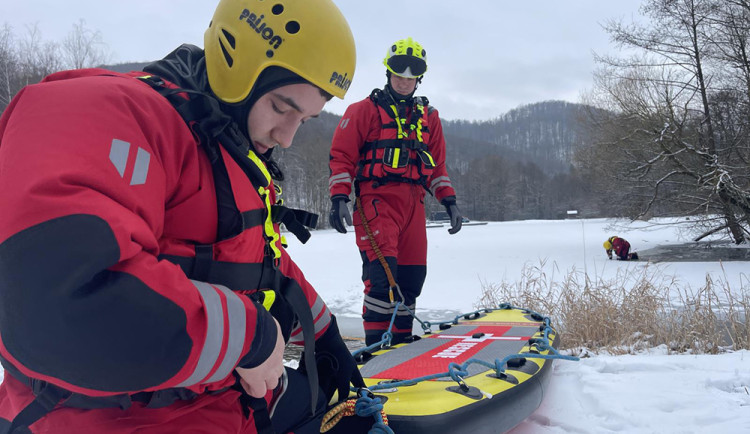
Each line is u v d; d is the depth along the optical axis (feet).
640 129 45.01
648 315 14.01
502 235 77.92
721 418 7.27
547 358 8.25
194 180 3.73
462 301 23.56
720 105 44.47
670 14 43.70
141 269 2.93
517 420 6.51
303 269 38.34
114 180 2.99
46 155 2.85
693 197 44.39
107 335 2.77
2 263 2.68
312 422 5.15
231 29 3.96
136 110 3.35
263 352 3.62
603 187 59.98
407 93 12.57
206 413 3.85
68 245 2.65
